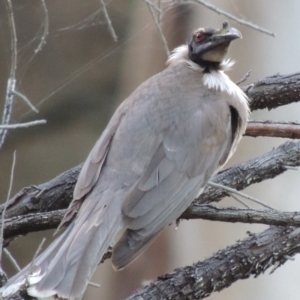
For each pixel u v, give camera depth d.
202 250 17.34
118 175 9.18
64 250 8.46
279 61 16.73
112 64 19.38
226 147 9.95
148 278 17.83
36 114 19.47
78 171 10.80
